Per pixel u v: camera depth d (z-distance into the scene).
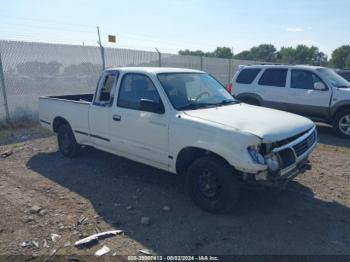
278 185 3.82
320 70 8.96
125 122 5.02
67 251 3.39
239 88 10.16
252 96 9.84
